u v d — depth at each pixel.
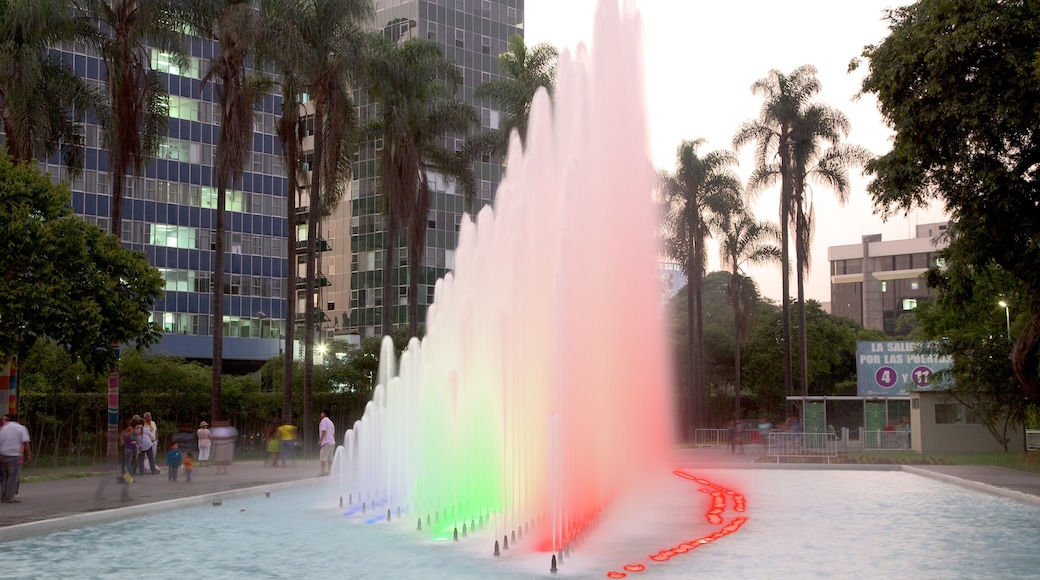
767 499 27.72
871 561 16.33
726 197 72.38
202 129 88.06
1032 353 32.66
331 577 14.80
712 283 107.19
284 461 43.75
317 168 50.03
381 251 101.56
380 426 32.19
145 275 34.72
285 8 48.69
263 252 92.12
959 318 46.62
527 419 21.45
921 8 29.14
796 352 88.69
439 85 58.69
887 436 57.53
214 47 89.19
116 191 42.59
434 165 58.72
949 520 22.41
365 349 69.69
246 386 57.81
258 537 19.59
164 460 45.53
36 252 31.61
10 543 18.69
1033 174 28.78
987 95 27.06
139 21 42.62
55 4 39.31
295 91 48.94
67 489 29.23
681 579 14.55
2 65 38.12
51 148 42.31
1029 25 26.17
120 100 42.50
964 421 53.81
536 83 56.16
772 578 14.64
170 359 59.34
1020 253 30.33
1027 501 26.36
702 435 70.50
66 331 31.55
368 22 52.47
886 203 31.28
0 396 36.03
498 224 24.77
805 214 66.94
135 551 17.67
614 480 24.02
